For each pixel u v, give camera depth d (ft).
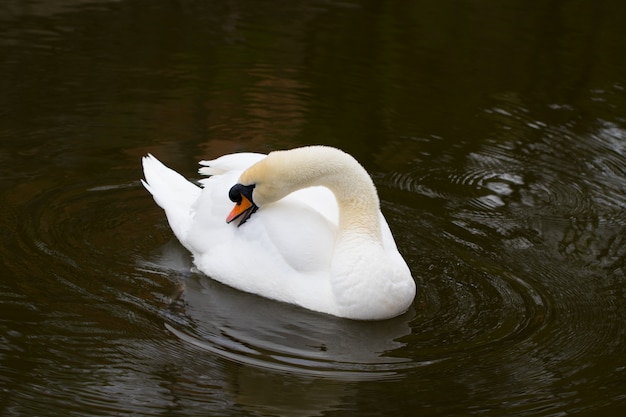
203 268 34.37
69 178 40.24
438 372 28.30
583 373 28.40
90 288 32.48
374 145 44.73
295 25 58.13
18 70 50.01
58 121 45.19
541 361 29.01
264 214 33.40
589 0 62.54
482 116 47.88
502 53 54.90
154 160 37.63
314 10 60.59
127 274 33.68
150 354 28.91
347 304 31.45
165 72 51.11
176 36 55.67
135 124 45.50
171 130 45.11
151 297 32.30
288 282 32.48
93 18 57.31
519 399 26.96
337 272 31.68
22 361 28.19
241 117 46.88
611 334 30.66
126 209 38.32
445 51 55.01
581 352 29.58
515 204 40.01
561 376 28.22
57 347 28.99
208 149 43.37
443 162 43.45
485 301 32.63
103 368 28.09
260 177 32.71
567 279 34.24
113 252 35.06
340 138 45.16
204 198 35.37
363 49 55.06
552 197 40.70
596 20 59.98
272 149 43.65
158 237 36.60
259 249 33.12
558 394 27.27
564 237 37.32
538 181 42.06
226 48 54.39
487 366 28.66
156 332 30.14
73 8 58.59
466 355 29.27
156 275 33.83
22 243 34.96
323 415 26.11
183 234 35.37
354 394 27.12
